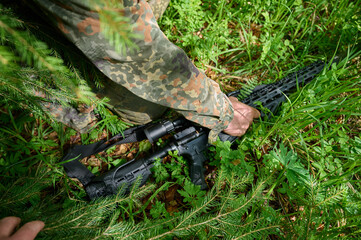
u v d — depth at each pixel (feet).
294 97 8.30
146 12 3.87
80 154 6.86
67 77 4.29
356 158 6.64
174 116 8.07
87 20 3.55
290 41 10.43
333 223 6.09
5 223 3.02
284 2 10.24
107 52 4.05
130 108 6.76
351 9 10.37
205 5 10.13
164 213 5.99
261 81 9.44
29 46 3.23
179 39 9.41
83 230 4.54
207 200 5.24
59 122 6.93
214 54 9.05
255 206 5.89
